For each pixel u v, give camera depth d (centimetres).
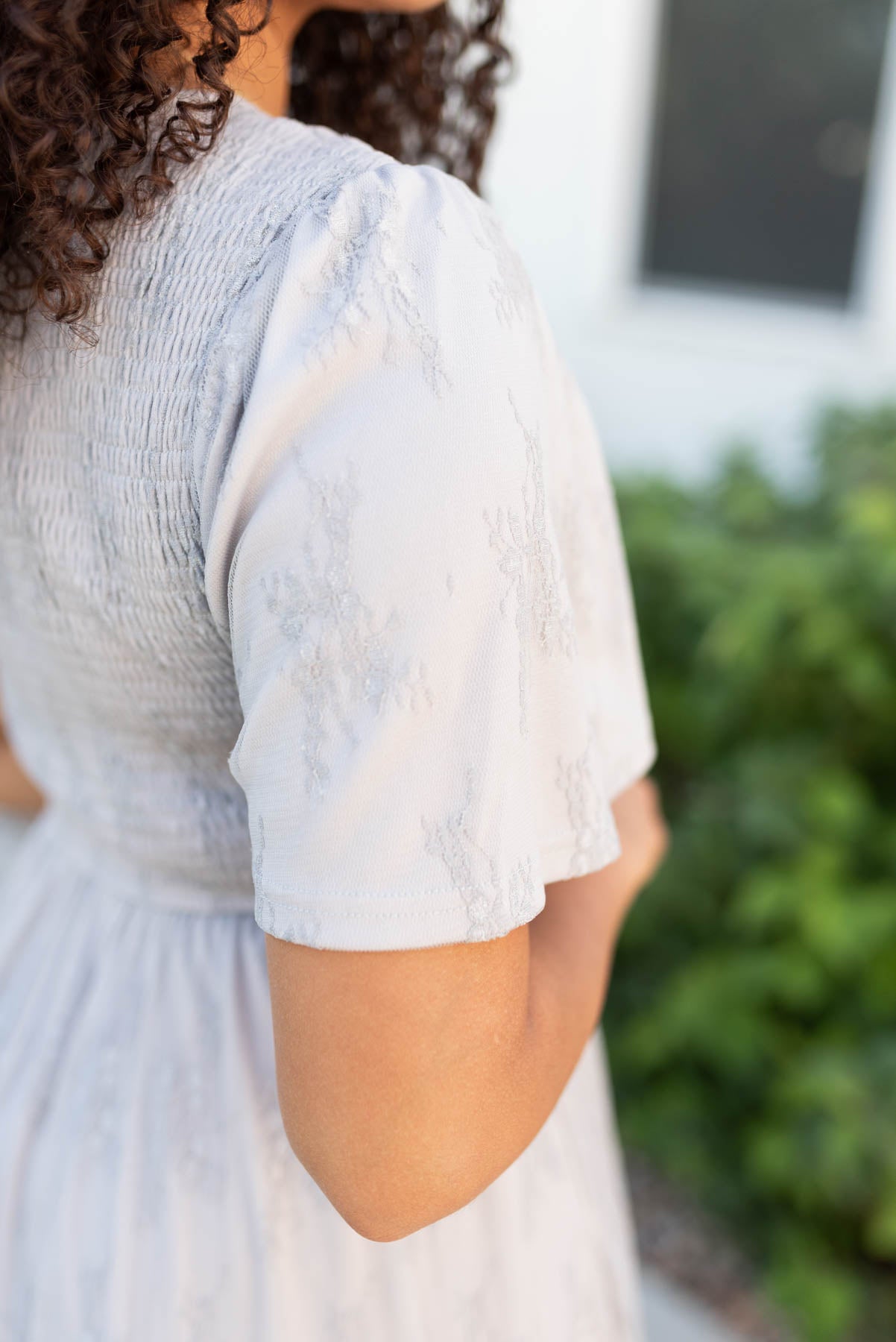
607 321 365
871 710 226
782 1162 190
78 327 58
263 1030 75
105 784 75
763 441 347
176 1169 74
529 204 362
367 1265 75
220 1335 73
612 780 71
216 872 75
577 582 66
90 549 61
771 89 335
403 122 110
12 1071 82
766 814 214
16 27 54
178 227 56
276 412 51
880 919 201
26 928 88
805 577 227
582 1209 91
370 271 52
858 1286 186
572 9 338
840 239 339
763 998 210
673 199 356
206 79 56
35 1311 76
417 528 49
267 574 51
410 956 50
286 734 51
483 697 50
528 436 53
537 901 52
